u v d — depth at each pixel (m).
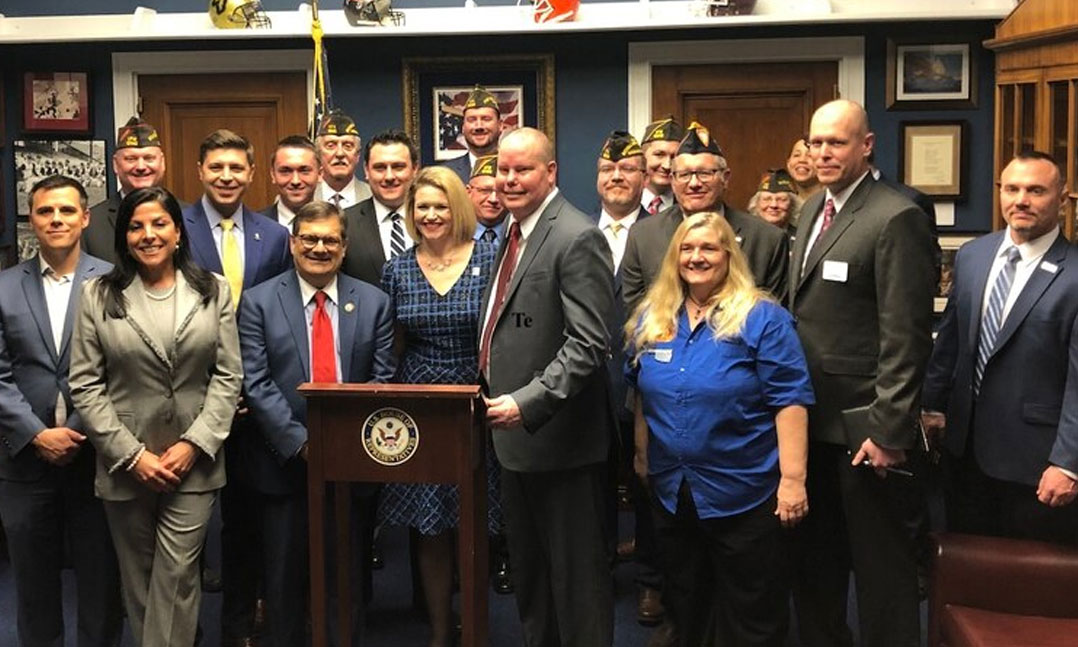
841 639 3.45
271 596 3.45
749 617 3.22
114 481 3.24
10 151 5.80
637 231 3.74
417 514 3.52
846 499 3.23
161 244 3.22
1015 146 4.70
